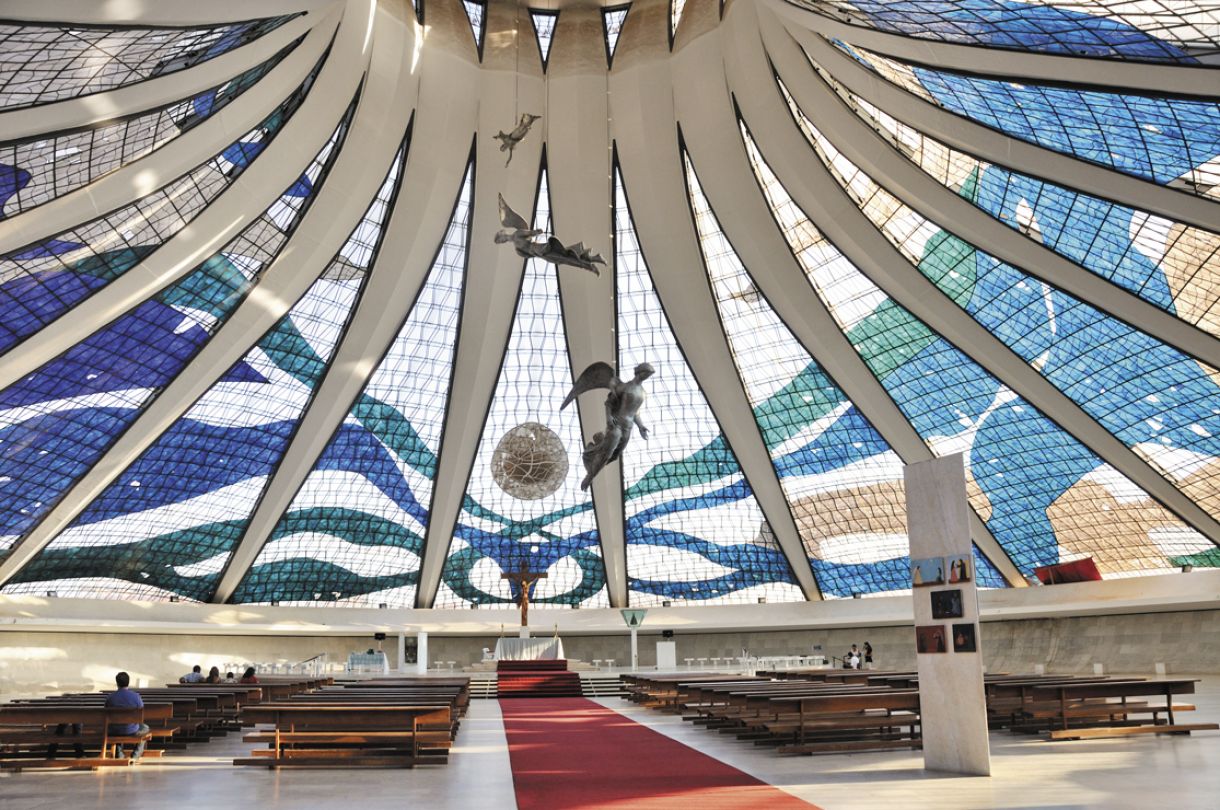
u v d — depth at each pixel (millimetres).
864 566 34250
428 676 29609
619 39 28078
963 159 22750
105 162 20109
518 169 29141
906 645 35062
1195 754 10352
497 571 36438
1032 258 23500
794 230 28000
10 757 12125
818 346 29609
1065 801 7555
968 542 9562
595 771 10039
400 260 28656
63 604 29969
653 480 34188
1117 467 26438
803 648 36750
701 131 27844
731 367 31422
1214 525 25844
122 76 18031
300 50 22359
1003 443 28484
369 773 10266
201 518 31172
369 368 30312
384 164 26859
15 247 20156
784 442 32250
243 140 23047
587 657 38062
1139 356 23578
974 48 18875
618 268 30859
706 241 29578
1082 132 19719
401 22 24969
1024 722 13961
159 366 25969
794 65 24688
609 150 29062
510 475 26422
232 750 13414
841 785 8742
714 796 8234
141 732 11961
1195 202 19297
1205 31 15234
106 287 22906
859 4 19156
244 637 34750
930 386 28625
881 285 27188
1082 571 29578
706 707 16812
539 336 32062
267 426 29859
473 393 31938
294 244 26312
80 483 27156
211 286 25250
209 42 18938
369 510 33812
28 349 22562
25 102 17109
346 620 35250
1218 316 21406
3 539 27125
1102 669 27812
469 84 27391
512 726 16266
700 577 36469
